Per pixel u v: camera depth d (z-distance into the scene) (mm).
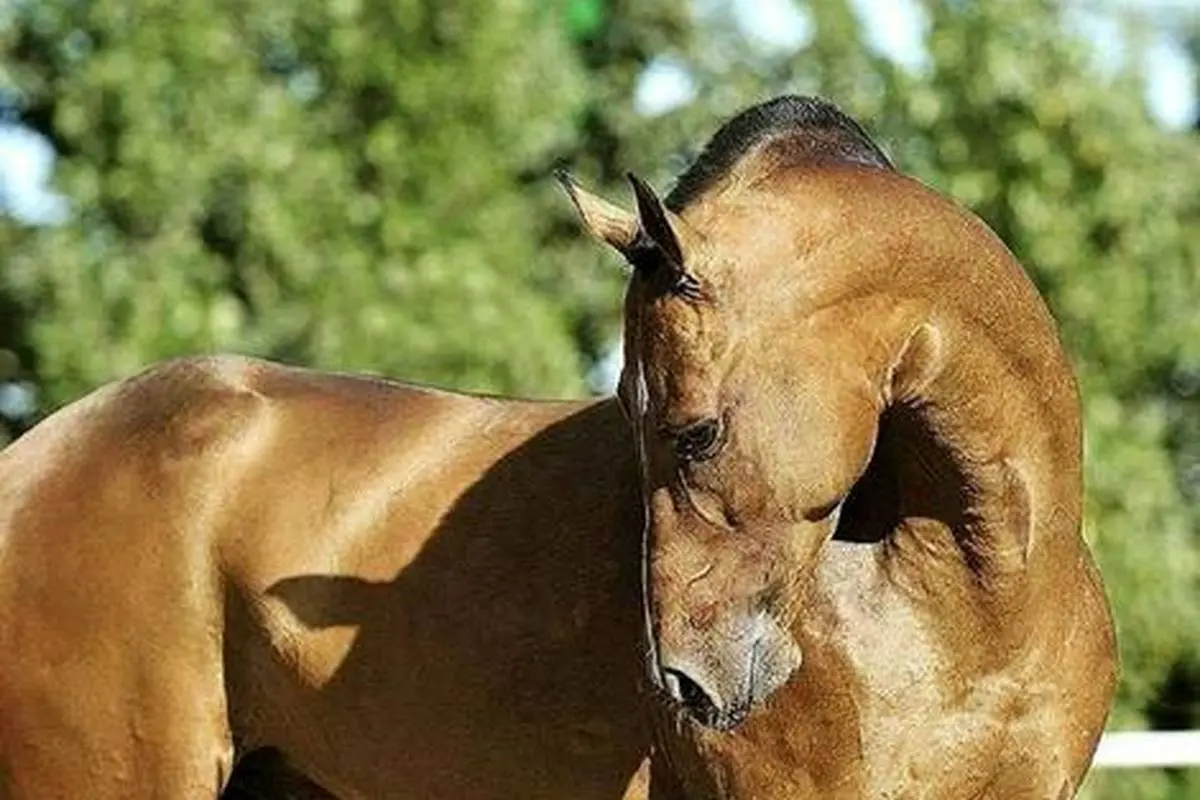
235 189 20344
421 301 20062
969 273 7965
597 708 8922
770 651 7555
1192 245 22297
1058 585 8461
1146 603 20594
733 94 24531
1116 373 21719
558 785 9062
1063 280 21422
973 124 21672
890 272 7766
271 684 9555
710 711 7473
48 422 10070
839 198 7750
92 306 20000
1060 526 8383
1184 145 23547
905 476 8336
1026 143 21406
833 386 7582
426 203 20562
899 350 7832
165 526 9570
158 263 20062
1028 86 21484
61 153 21203
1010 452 8211
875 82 22844
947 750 8430
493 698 9062
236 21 20500
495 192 20781
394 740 9312
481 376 20031
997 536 8266
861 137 8273
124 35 20156
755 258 7574
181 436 9680
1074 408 8398
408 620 9211
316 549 9375
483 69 20609
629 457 9016
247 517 9508
